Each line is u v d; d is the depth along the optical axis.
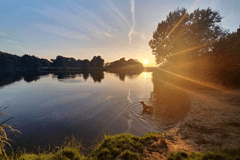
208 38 23.11
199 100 10.04
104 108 12.30
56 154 3.92
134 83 31.69
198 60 18.44
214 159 3.19
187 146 4.34
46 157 3.75
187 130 5.62
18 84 32.66
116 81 37.12
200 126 5.74
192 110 8.08
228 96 10.10
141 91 20.62
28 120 9.74
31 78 49.66
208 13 24.55
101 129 7.79
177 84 19.77
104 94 19.23
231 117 6.12
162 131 6.87
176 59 24.33
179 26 26.83
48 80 41.84
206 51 18.95
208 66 16.77
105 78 47.50
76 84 31.44
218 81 15.26
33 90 23.95
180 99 12.07
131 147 4.16
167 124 7.65
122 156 3.61
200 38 23.36
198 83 16.94
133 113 10.44
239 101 8.48
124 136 4.89
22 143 6.35
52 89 24.78
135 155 3.62
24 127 8.41
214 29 24.38
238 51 14.46
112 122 8.80
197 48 21.38
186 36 25.31
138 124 8.19
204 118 6.57
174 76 22.50
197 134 5.14
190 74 18.61
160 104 12.41
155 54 32.97
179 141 4.77
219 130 5.10
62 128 8.14
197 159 3.25
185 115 7.96
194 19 26.16
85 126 8.33
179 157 3.46
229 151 3.48
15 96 18.98
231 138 4.34
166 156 3.70
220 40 17.66
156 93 18.14
